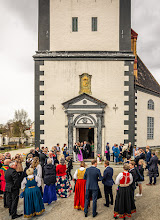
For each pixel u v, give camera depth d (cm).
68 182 735
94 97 1409
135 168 656
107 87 1413
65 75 1418
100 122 1391
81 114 1395
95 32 1455
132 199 535
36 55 1411
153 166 831
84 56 1408
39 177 569
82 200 594
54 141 1400
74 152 1339
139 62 2072
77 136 1424
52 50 1450
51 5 1460
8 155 772
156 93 1941
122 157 1273
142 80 1848
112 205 628
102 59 1413
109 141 1396
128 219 532
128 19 1456
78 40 1454
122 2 1457
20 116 4784
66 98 1415
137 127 1672
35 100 1414
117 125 1403
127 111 1405
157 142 1936
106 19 1458
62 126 1402
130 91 1408
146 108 1800
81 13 1461
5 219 555
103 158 1384
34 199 545
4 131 4881
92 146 1492
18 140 4000
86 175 568
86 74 1415
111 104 1408
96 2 1462
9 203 567
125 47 1451
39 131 1404
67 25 1459
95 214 554
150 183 834
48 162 660
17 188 568
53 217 555
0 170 650
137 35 1731
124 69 1414
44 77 1418
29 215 536
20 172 698
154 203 629
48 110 1411
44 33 1458
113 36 1454
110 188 612
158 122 1967
